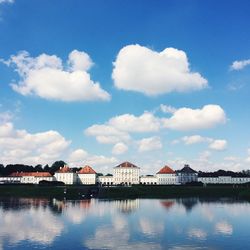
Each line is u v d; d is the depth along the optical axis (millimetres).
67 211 122125
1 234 79375
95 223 95438
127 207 139500
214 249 66875
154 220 102188
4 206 138625
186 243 71562
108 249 66562
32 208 131125
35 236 77375
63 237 76500
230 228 89062
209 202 167750
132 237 76875
